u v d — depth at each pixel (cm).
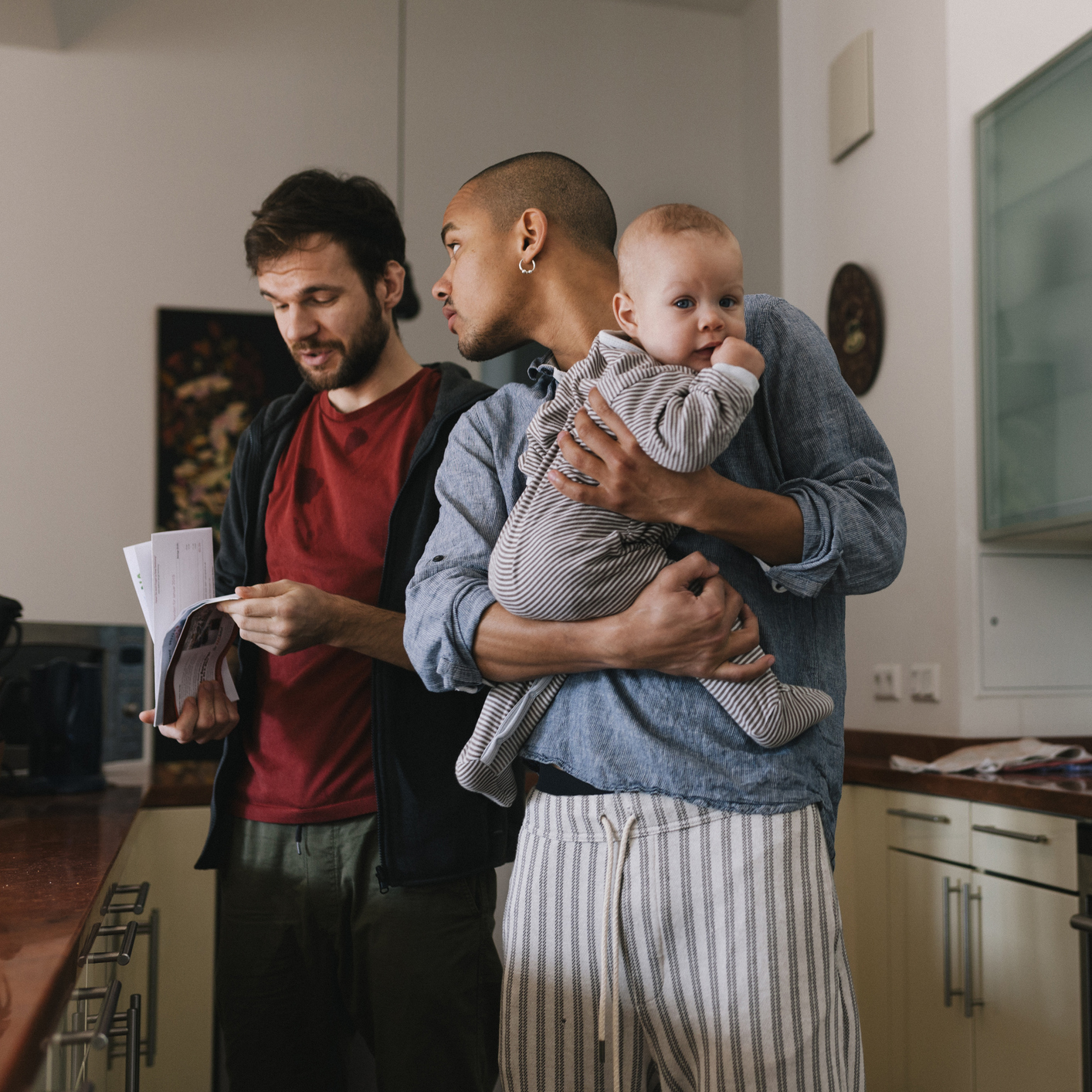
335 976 147
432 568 112
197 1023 202
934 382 280
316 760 146
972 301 274
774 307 104
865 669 308
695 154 368
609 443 93
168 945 202
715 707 95
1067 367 240
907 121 294
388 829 138
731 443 100
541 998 101
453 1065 140
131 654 252
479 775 107
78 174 325
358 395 162
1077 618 275
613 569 95
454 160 348
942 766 237
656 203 363
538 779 107
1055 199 245
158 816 204
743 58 374
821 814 98
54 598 313
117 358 323
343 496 155
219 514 324
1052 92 245
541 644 98
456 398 151
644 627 92
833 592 98
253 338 330
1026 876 200
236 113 335
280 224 149
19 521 313
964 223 275
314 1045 148
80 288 322
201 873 205
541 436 102
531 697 102
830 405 101
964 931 218
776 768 94
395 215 161
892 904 244
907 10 295
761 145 360
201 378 326
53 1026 65
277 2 341
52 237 322
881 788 250
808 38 344
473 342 128
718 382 91
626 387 95
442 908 140
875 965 250
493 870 147
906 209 294
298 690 148
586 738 98
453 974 140
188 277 328
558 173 123
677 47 370
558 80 359
